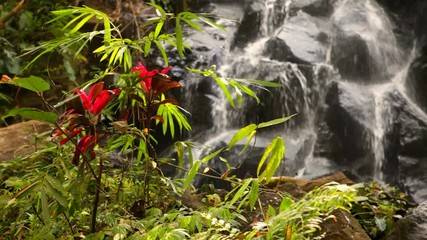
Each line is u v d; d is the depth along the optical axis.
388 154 7.51
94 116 1.79
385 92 7.84
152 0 7.29
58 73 5.65
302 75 7.77
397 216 2.52
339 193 1.69
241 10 8.85
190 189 2.55
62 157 1.96
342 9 8.60
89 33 2.09
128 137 2.05
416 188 7.09
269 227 1.69
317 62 7.92
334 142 7.47
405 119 7.60
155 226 1.82
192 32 7.86
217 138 7.20
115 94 1.87
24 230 2.09
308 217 1.68
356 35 8.15
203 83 7.32
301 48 8.00
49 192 1.70
